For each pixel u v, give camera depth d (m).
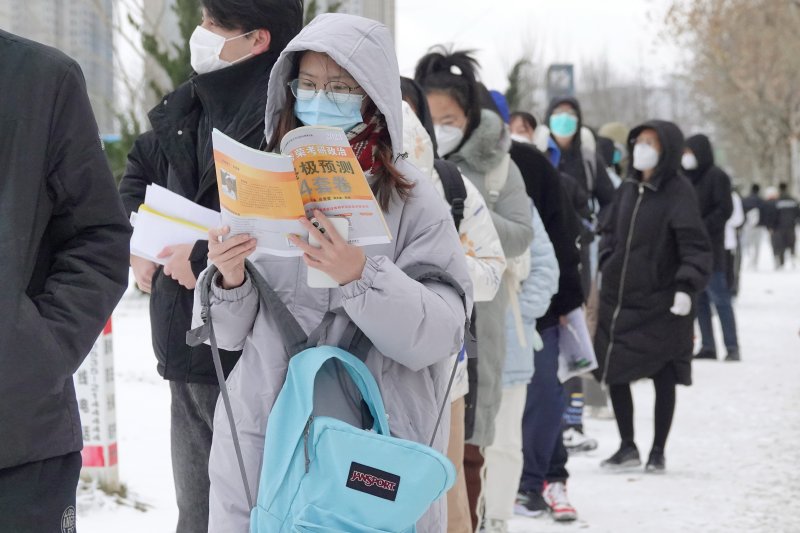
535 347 7.05
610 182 11.85
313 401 3.48
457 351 3.70
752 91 57.75
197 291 3.77
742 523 7.64
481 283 5.20
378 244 3.68
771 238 40.50
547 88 19.62
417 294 3.53
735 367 15.46
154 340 4.79
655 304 9.20
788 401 12.58
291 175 3.32
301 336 3.64
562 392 7.73
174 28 16.09
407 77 5.60
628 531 7.46
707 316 16.28
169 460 8.36
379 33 3.70
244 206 3.38
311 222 3.43
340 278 3.47
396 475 3.36
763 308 24.70
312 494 3.37
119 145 16.27
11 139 3.47
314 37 3.67
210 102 4.82
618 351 9.24
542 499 7.83
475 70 6.52
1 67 3.51
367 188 3.43
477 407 5.89
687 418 11.73
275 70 3.80
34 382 3.39
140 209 4.55
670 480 8.98
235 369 3.79
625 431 9.40
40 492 3.46
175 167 4.90
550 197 7.36
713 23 50.50
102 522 6.77
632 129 9.39
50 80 3.54
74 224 3.62
